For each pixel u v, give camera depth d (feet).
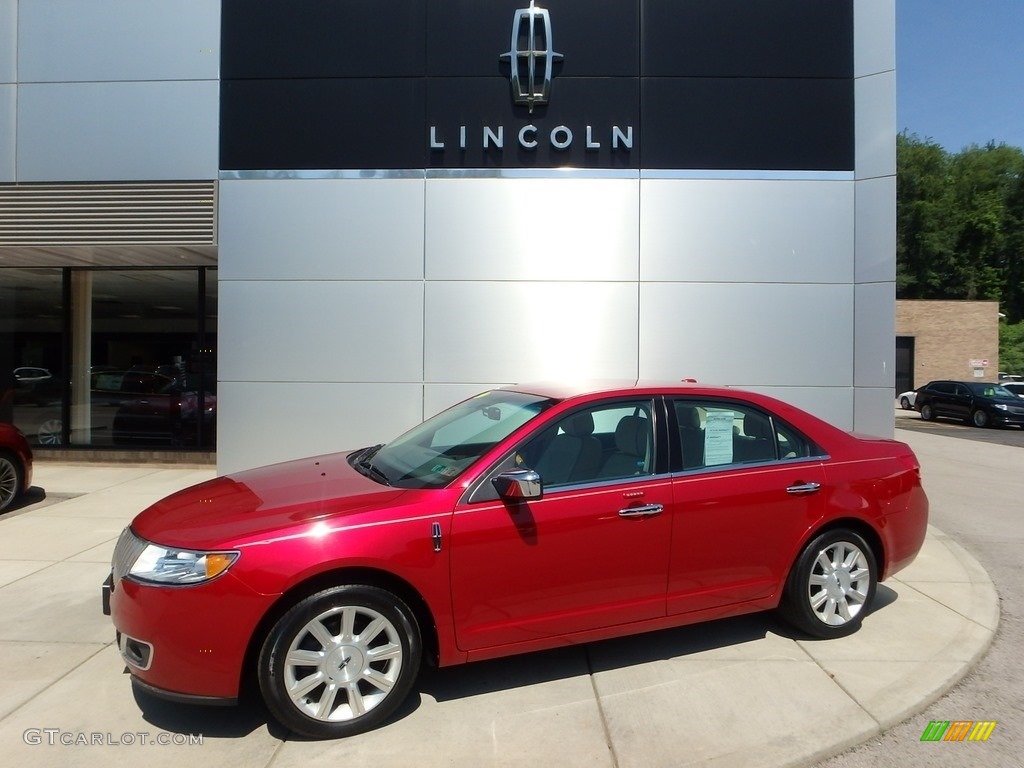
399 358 26.23
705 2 26.12
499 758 9.81
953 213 177.37
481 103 26.14
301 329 26.30
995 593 16.88
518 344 26.14
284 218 26.30
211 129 26.73
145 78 26.99
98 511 24.07
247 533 10.17
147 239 27.30
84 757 9.75
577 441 12.30
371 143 26.23
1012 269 179.01
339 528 10.33
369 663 10.48
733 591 12.76
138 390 34.73
